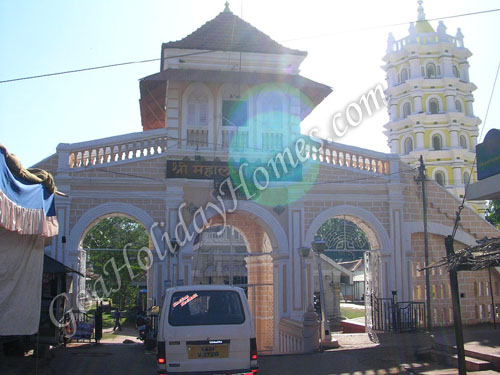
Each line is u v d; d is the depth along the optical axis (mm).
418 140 35656
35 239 9250
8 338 12773
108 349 15508
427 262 18750
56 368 11914
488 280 20500
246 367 8625
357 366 11938
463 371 9305
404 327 18281
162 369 8430
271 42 20703
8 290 8734
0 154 7586
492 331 15289
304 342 14578
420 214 19875
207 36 20672
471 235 20219
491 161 12828
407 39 37500
